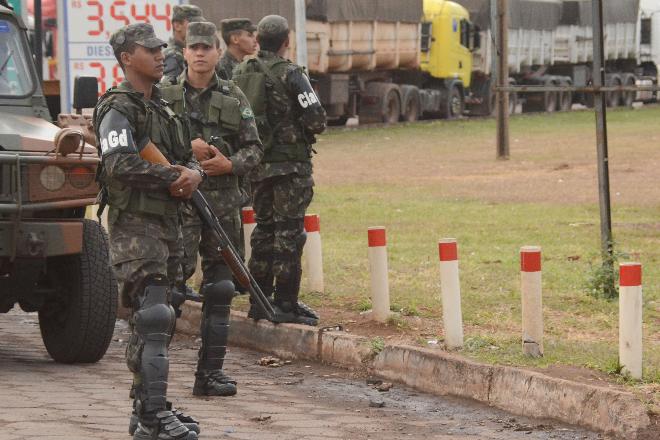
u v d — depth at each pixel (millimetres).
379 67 59531
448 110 65812
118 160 8914
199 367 11219
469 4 68500
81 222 12578
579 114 71688
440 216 26406
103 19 24859
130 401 10930
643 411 9891
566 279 17438
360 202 29375
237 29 15656
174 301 11602
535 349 11727
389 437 9875
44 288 13227
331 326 13484
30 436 9266
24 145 12367
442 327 13734
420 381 11867
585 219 25641
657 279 17688
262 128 13336
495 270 18453
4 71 14500
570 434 10102
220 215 11609
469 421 10609
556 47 76375
